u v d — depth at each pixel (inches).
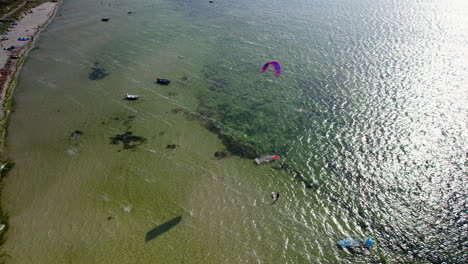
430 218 1443.2
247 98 2336.4
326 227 1427.2
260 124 2069.4
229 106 2252.7
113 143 1914.4
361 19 3747.5
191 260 1284.4
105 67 2792.8
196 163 1770.4
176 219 1453.0
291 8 4242.1
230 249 1330.0
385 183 1627.7
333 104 2239.2
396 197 1552.7
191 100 2325.3
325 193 1593.3
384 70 2625.5
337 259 1300.4
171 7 4382.4
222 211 1494.8
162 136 1971.0
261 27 3634.4
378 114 2111.2
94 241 1353.3
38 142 1930.4
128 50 3105.3
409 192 1571.1
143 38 3380.9
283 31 3501.5
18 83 2554.1
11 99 2346.2
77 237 1371.8
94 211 1489.9
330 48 3061.0
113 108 2236.7
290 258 1302.9
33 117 2150.6
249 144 1909.4
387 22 3607.3
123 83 2541.8
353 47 3056.1
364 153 1812.3
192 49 3117.6
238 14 4069.9
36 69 2770.7
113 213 1481.3
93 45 3218.5
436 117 2048.5
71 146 1894.7
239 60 2896.2
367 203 1534.2
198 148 1878.7
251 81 2554.1
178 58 2940.5
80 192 1590.8
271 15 4005.9
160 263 1272.1
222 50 3093.0
